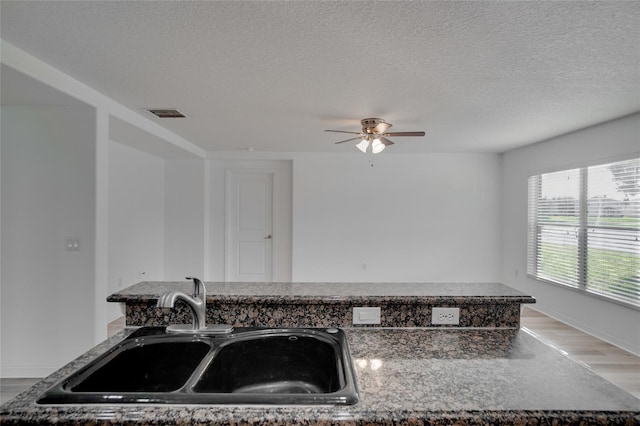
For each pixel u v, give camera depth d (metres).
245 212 5.59
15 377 2.69
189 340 1.22
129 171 4.45
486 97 2.71
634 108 2.98
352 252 5.43
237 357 1.23
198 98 2.79
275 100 2.82
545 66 2.13
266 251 5.59
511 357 1.08
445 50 1.93
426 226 5.45
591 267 3.71
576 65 2.11
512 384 0.90
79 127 2.67
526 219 4.82
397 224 5.45
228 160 5.50
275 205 5.55
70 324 2.68
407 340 1.23
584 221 3.80
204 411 0.75
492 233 5.45
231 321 1.36
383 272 5.45
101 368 1.04
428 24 1.67
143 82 2.45
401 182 5.45
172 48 1.94
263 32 1.75
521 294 1.43
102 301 2.76
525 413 0.76
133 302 1.36
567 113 3.14
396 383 0.90
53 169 2.68
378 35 1.78
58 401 0.79
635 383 2.67
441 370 0.98
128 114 3.10
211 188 5.52
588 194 3.75
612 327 3.44
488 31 1.72
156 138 3.81
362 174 5.43
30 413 0.75
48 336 2.69
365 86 2.49
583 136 3.78
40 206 2.69
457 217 5.45
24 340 2.70
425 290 1.50
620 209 3.35
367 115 3.24
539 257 4.59
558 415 0.76
